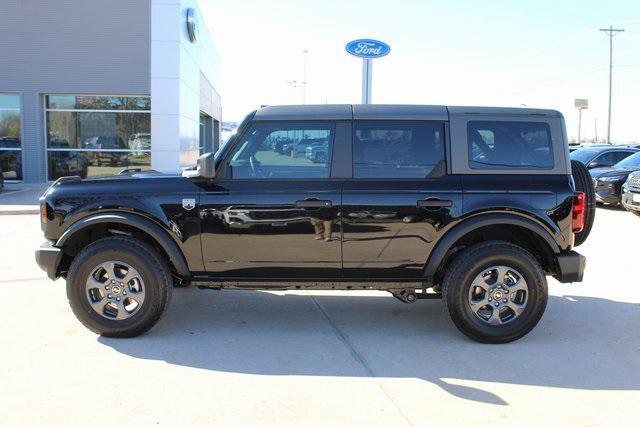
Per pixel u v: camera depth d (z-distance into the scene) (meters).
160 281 4.86
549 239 4.88
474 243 5.19
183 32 19.00
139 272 4.83
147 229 4.83
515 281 4.90
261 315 5.70
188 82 20.22
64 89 19.89
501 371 4.36
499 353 4.73
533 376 4.27
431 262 4.88
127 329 4.86
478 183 4.88
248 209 4.82
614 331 5.32
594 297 6.51
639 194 13.13
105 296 4.86
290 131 4.93
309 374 4.25
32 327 5.14
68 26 19.64
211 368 4.32
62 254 5.02
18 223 11.39
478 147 4.97
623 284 7.10
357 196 4.81
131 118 20.36
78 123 20.27
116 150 20.45
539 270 4.85
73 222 4.89
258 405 3.72
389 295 6.54
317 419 3.54
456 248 5.14
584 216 5.21
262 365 4.40
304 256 4.88
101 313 4.88
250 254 4.88
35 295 6.17
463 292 4.86
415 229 4.83
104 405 3.68
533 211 4.82
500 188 4.87
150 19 19.52
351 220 4.82
